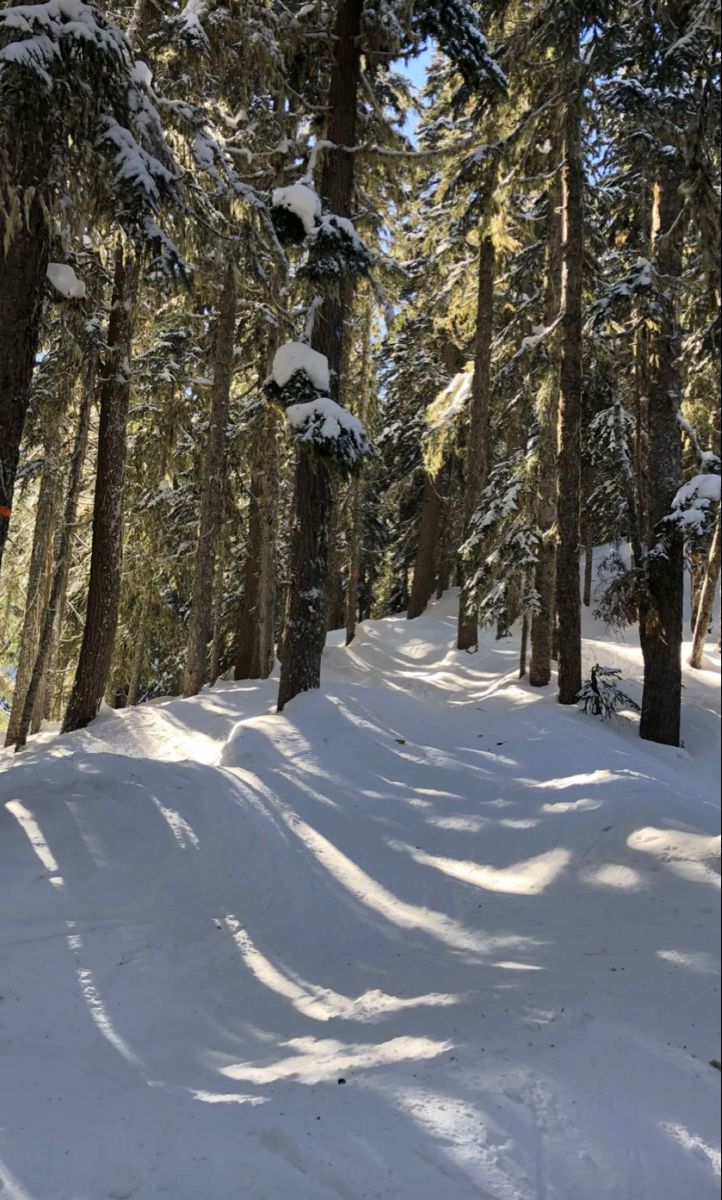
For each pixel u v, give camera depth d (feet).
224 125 44.32
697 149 20.56
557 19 34.83
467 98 41.68
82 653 45.34
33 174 21.45
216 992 15.48
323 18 41.75
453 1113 9.35
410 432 76.95
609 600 42.70
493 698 44.09
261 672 56.13
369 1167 8.53
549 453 46.06
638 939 14.78
